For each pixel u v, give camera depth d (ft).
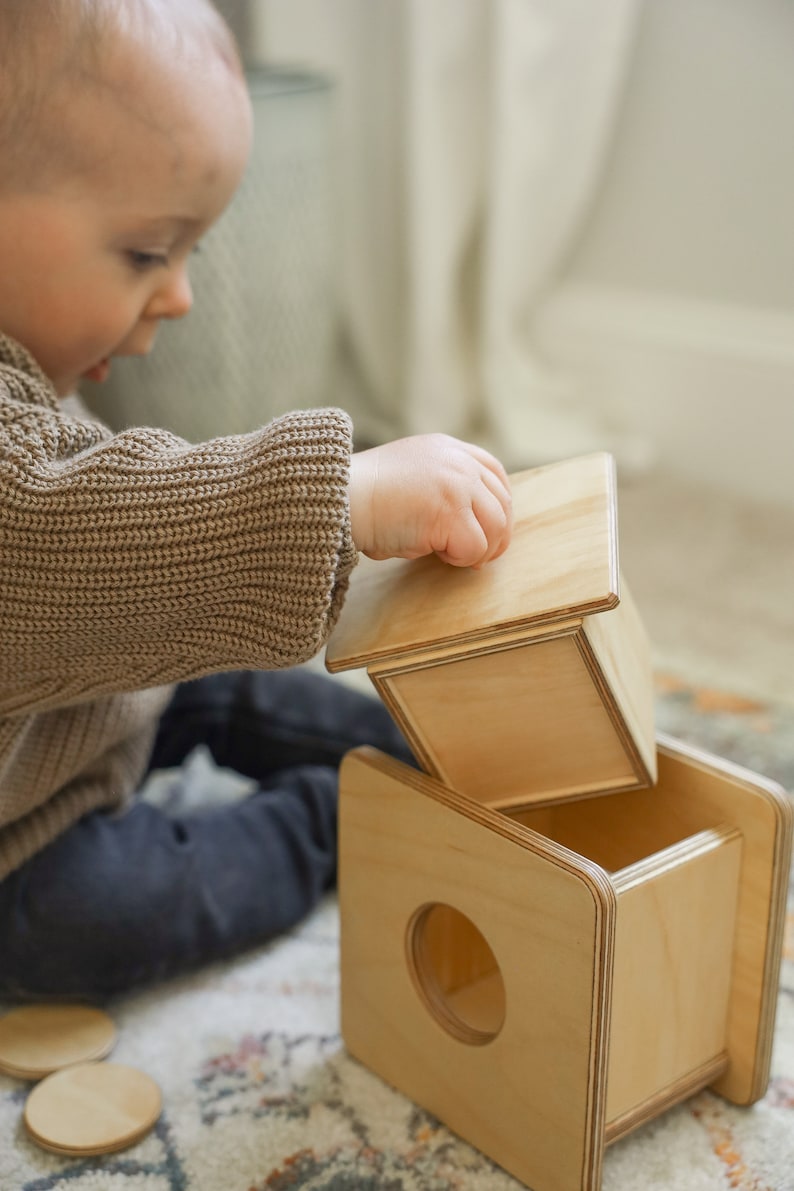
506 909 2.14
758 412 5.28
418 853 2.30
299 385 5.26
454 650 2.08
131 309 2.59
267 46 5.32
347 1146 2.33
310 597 2.09
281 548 2.09
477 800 2.36
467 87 5.33
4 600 2.16
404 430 5.82
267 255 4.88
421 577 2.30
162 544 2.11
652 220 5.45
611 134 5.45
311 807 2.98
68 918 2.60
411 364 5.68
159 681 2.32
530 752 2.26
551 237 5.58
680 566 4.80
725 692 3.92
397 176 5.61
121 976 2.66
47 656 2.27
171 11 2.44
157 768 3.39
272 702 3.32
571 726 2.19
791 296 5.15
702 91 5.14
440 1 5.11
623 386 5.69
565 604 1.97
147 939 2.66
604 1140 2.14
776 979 2.36
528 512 2.37
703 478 5.54
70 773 2.68
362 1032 2.53
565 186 5.43
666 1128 2.39
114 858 2.70
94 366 2.78
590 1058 2.04
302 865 2.92
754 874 2.32
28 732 2.62
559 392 5.77
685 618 4.42
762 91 4.98
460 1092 2.33
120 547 2.12
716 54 5.06
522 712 2.18
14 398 2.34
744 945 2.36
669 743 2.49
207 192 2.55
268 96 4.65
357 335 5.92
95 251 2.47
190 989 2.77
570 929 2.02
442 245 5.49
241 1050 2.59
